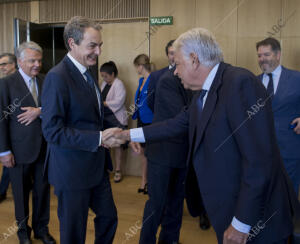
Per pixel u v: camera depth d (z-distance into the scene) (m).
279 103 2.62
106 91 4.42
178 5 4.16
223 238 1.28
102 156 1.89
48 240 2.59
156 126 1.79
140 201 3.67
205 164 1.34
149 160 2.31
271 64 2.67
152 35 4.30
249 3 3.88
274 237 1.27
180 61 1.36
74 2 4.66
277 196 1.27
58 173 1.75
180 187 2.39
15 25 4.24
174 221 2.45
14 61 3.34
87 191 1.82
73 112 1.70
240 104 1.19
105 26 4.62
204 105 1.34
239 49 3.98
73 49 1.71
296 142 2.62
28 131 2.43
